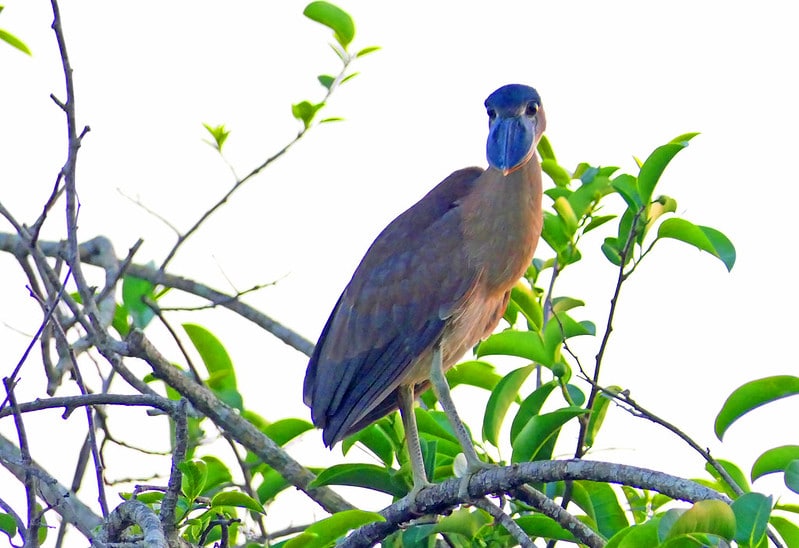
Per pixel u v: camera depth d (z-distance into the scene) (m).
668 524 6.16
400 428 9.69
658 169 8.70
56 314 9.63
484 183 10.08
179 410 7.25
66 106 8.88
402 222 10.61
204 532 7.73
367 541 8.69
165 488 7.62
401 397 9.91
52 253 12.09
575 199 9.81
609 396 8.11
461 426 8.98
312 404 10.62
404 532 8.09
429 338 10.00
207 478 9.40
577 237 9.76
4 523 8.77
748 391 8.07
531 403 8.73
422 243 10.22
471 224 10.00
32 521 7.13
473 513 7.97
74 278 9.57
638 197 8.88
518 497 8.12
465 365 10.23
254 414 10.70
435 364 9.80
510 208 9.81
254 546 8.71
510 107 9.66
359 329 10.31
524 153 9.45
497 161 9.44
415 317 10.07
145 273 11.89
